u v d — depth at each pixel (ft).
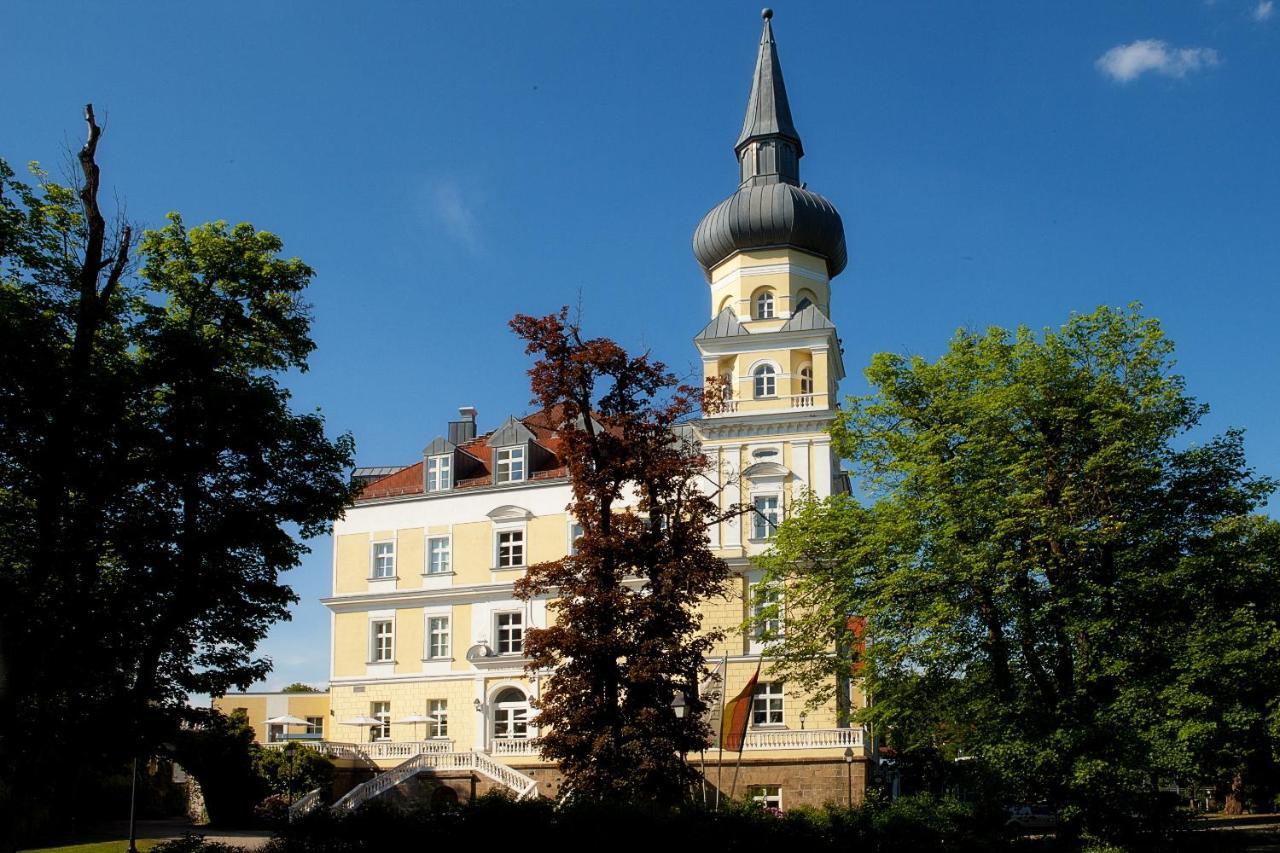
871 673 125.49
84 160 100.58
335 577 204.33
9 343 89.10
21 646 90.02
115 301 103.96
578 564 116.88
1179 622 119.44
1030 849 114.83
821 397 180.55
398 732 194.18
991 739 119.14
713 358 186.50
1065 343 130.72
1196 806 216.74
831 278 201.16
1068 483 123.65
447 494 199.82
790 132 198.29
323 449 110.83
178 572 99.81
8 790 92.22
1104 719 113.50
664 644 112.68
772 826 96.73
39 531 93.09
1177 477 125.70
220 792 172.96
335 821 88.84
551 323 121.49
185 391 102.06
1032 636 121.49
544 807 91.81
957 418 128.88
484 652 189.16
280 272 112.78
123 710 96.43
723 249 192.75
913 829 105.19
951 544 120.57
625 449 119.24
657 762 107.55
